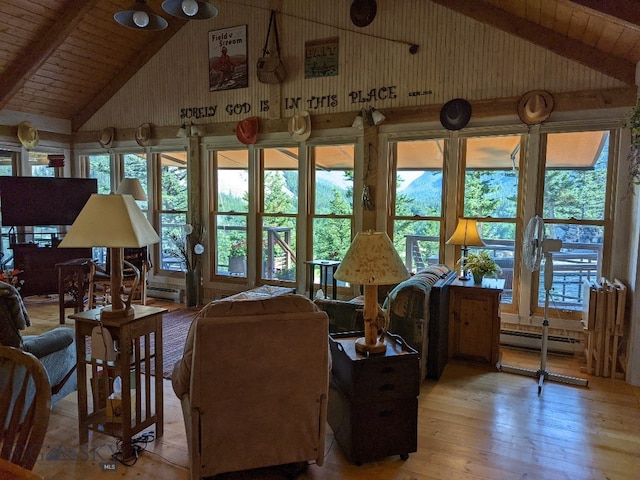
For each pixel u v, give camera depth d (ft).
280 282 18.95
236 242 19.88
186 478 7.43
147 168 21.30
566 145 13.75
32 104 20.66
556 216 14.11
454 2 14.58
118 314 7.89
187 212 20.49
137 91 21.04
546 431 9.12
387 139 16.14
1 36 16.74
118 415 8.41
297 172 18.22
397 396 7.89
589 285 12.56
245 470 7.64
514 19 13.82
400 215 16.49
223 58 18.89
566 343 13.93
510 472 7.70
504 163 14.76
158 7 18.66
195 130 19.53
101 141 21.86
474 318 12.80
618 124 12.84
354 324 10.93
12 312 8.16
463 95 14.82
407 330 11.07
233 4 18.38
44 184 19.67
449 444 8.61
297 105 17.70
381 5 15.80
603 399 10.68
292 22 17.42
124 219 7.74
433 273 13.03
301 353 6.80
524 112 13.82
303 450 7.23
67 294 19.95
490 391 11.09
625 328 12.17
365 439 7.85
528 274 14.34
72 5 16.80
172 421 9.37
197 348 6.32
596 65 12.94
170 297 21.30
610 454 8.29
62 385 9.54
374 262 7.82
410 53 15.48
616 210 12.93
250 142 18.51
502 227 14.93
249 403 6.77
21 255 18.71
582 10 10.38
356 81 16.52
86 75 20.49
